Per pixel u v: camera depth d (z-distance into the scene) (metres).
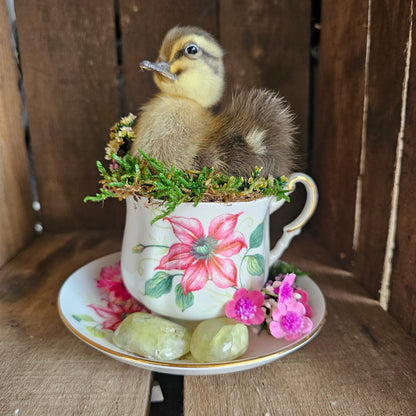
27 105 0.32
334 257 0.30
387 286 0.23
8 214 0.29
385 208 0.23
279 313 0.19
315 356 0.19
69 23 0.30
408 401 0.16
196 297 0.19
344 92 0.27
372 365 0.18
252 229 0.19
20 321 0.22
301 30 0.31
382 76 0.22
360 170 0.26
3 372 0.18
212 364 0.16
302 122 0.33
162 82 0.21
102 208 0.35
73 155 0.33
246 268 0.20
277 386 0.17
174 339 0.17
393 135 0.22
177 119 0.20
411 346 0.20
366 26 0.24
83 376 0.18
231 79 0.32
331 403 0.16
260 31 0.31
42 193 0.34
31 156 0.34
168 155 0.19
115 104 0.32
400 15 0.20
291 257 0.30
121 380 0.17
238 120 0.19
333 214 0.30
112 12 0.31
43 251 0.31
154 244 0.19
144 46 0.31
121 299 0.22
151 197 0.18
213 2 0.31
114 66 0.32
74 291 0.22
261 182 0.18
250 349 0.18
